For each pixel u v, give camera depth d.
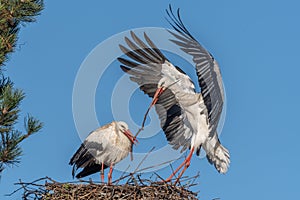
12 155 15.20
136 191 14.67
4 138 15.29
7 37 16.12
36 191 14.72
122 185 14.72
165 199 14.70
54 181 14.77
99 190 14.69
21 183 14.69
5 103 15.23
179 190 14.81
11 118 15.32
